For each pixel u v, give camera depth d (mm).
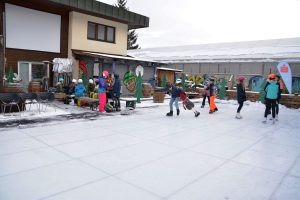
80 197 3889
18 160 5328
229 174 5062
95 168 5074
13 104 10242
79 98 12953
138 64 19250
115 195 4000
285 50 31312
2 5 14125
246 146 7188
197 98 21641
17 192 3965
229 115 13094
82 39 17719
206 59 33844
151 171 5047
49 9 16094
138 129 8758
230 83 27500
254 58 29812
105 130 8383
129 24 20969
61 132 7828
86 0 16766
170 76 23672
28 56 15422
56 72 16250
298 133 9203
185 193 4172
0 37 11250
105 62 17125
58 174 4707
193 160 5805
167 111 13281
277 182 4762
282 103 17734
